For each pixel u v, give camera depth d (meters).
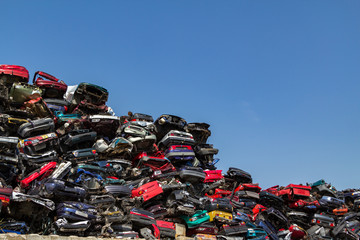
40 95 21.12
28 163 18.08
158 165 22.55
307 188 27.59
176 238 19.22
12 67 21.42
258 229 22.20
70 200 16.75
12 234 13.50
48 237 14.30
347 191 32.06
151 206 20.08
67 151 20.59
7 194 14.84
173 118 25.56
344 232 26.86
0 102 20.94
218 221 21.20
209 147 27.70
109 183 19.55
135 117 24.94
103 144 21.11
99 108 23.67
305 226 26.77
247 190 25.86
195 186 22.97
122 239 16.86
